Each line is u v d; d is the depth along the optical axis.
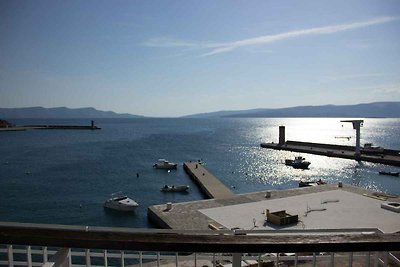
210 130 190.50
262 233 3.16
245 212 24.72
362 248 2.49
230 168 60.97
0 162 65.81
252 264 8.73
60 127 189.75
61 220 30.91
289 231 3.30
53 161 67.19
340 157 69.50
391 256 4.29
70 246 2.46
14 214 32.59
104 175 53.19
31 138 125.44
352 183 47.28
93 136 137.62
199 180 45.69
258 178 52.00
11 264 3.06
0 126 178.00
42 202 36.78
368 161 64.12
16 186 44.31
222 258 5.24
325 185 34.31
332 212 24.36
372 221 22.17
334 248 2.48
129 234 2.52
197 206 26.81
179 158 73.50
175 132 169.50
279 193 30.94
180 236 2.52
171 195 40.78
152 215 25.73
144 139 124.00
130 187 45.19
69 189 43.03
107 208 34.09
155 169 59.12
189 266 9.10
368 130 191.62
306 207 25.80
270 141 117.62
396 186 45.31
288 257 5.36
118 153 81.25
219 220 23.06
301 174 54.56
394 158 62.09
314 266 3.16
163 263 9.42
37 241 2.46
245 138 131.75
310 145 87.81
